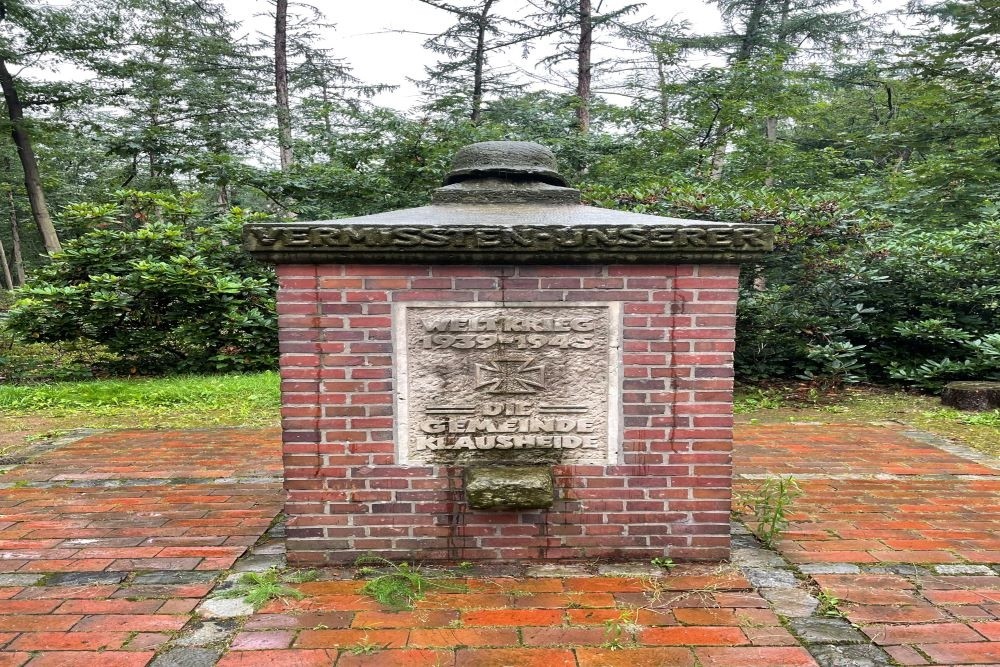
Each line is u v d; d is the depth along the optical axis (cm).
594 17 1600
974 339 758
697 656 229
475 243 277
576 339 294
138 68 1722
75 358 925
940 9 1661
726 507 303
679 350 294
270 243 276
